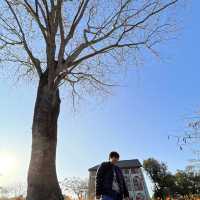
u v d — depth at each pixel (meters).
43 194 8.84
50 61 10.18
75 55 10.93
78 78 13.59
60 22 10.52
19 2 12.23
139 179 43.94
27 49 11.16
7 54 12.96
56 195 8.99
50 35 10.36
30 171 9.14
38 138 9.52
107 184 6.51
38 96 10.26
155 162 49.19
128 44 12.40
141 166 45.06
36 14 11.01
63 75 10.45
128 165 45.47
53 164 9.40
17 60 13.52
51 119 9.86
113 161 6.82
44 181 8.98
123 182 6.77
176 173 45.72
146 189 43.25
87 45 11.21
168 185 45.28
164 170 48.31
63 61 10.89
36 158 9.26
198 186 41.75
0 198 17.09
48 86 10.09
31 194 8.83
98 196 6.49
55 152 9.66
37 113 9.91
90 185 36.94
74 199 15.98
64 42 10.44
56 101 10.20
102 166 6.74
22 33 11.46
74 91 14.59
